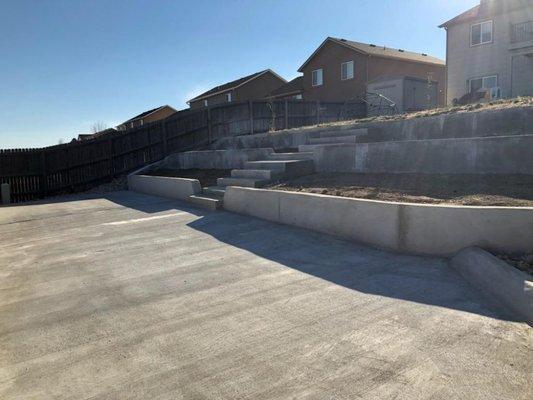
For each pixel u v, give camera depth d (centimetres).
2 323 371
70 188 1489
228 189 852
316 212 634
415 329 316
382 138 923
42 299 429
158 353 303
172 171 1440
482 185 568
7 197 1348
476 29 2264
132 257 572
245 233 668
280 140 1194
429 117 834
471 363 266
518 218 423
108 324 358
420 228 492
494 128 727
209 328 340
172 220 812
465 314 336
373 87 2109
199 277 473
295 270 479
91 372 282
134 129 1592
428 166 687
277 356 290
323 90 3141
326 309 364
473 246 452
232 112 1706
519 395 234
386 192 629
